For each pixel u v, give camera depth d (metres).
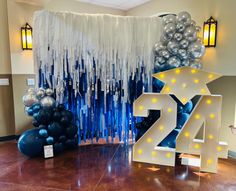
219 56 2.87
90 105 3.11
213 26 2.87
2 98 3.51
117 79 2.97
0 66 3.43
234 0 2.63
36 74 2.86
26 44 3.45
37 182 2.23
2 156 2.89
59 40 2.78
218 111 2.37
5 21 3.37
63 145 2.97
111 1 4.36
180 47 2.63
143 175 2.38
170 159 2.60
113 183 2.22
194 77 2.40
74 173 2.42
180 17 2.58
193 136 2.48
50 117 2.78
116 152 3.03
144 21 2.85
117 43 2.86
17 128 3.61
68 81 2.93
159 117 2.74
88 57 2.88
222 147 2.43
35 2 3.43
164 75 2.48
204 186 2.17
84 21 2.79
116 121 3.27
